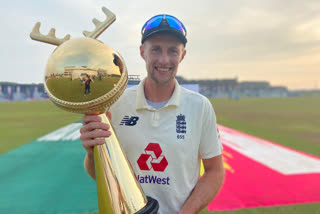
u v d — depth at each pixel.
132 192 0.74
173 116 1.13
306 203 3.12
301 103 29.97
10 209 2.93
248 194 3.38
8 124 10.48
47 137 6.88
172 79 1.12
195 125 1.14
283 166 4.66
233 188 3.58
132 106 1.17
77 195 3.30
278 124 11.22
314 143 6.79
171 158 1.11
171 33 1.00
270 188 3.59
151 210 0.76
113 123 1.18
